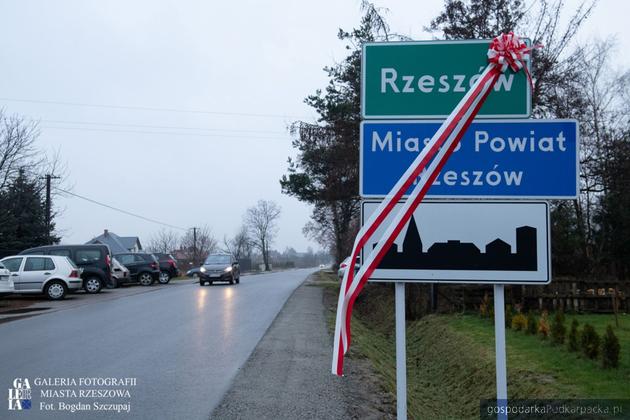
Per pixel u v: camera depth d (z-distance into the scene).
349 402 6.12
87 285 21.78
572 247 19.48
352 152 20.08
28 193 31.69
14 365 7.88
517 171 4.28
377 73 4.50
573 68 17.77
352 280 3.89
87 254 22.00
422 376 10.84
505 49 4.05
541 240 4.22
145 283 28.75
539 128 4.28
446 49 4.46
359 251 3.91
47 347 9.30
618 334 10.30
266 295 20.41
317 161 22.61
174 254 82.94
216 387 6.63
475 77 4.43
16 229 31.44
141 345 9.47
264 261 103.00
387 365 9.59
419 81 4.46
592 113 24.48
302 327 11.69
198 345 9.45
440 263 4.25
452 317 14.80
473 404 8.05
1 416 5.60
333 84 21.33
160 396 6.24
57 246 22.09
